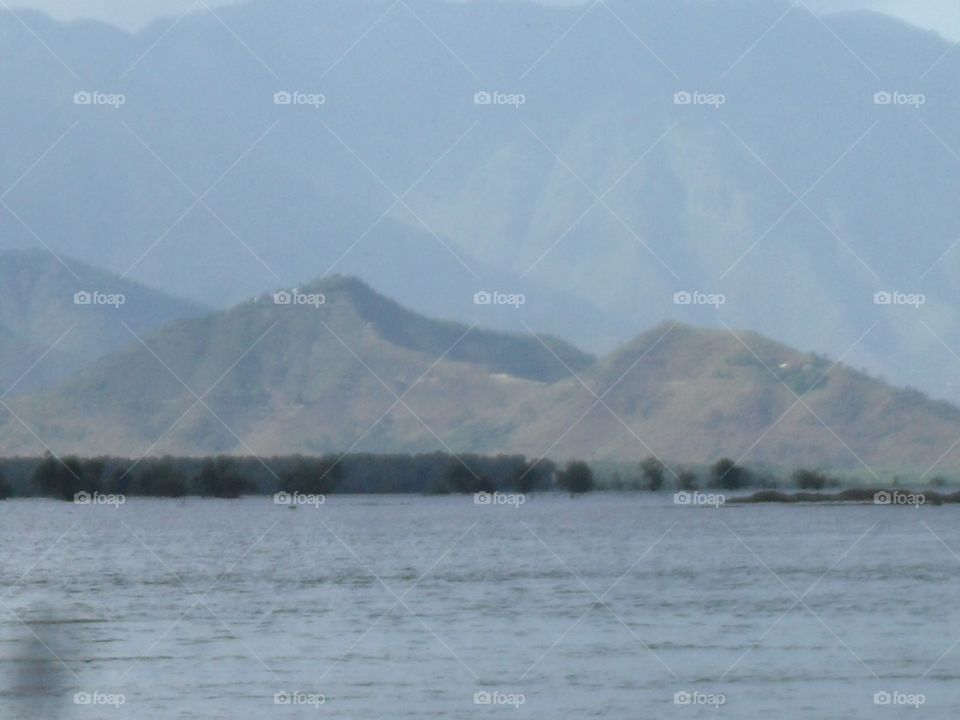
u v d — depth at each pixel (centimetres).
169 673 12888
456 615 17225
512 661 13462
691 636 15125
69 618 17300
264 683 12325
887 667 13012
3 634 15850
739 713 11069
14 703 11525
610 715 10969
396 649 14275
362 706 11338
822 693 11838
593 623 16300
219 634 15612
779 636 15075
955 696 11700
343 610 17938
